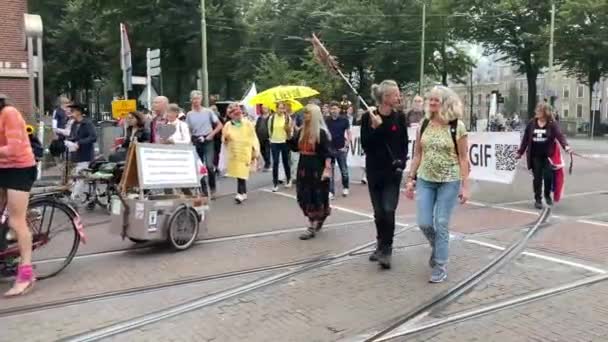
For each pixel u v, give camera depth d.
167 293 5.57
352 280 5.86
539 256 6.62
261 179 14.45
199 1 40.56
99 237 8.02
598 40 37.72
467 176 5.73
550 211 9.49
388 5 47.06
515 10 40.94
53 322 4.85
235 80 53.50
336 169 16.25
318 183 7.72
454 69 48.31
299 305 5.18
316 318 4.86
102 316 4.98
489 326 4.62
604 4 36.06
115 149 10.64
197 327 4.71
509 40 44.06
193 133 11.25
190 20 40.50
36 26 15.57
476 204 10.30
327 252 7.02
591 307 4.99
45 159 14.32
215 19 42.22
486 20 42.72
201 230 7.73
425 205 5.80
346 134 11.38
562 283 5.64
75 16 46.66
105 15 40.22
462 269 6.16
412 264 6.40
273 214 9.62
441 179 5.68
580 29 37.97
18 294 5.54
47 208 6.22
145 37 39.94
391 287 5.61
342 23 48.31
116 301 5.36
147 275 6.17
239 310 5.09
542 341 4.32
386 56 46.62
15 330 4.69
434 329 4.58
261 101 13.12
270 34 54.75
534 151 9.82
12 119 5.48
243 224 8.79
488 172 11.61
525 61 44.81
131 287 5.76
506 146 11.23
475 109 103.88
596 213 9.28
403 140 6.17
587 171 15.65
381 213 6.21
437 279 5.73
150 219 7.02
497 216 9.10
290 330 4.62
